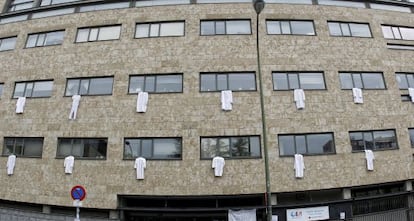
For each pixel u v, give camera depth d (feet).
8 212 55.47
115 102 52.60
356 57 56.85
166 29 56.29
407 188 55.11
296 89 52.21
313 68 54.29
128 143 50.93
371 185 52.26
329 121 52.01
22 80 59.11
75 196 35.83
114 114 52.13
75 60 56.75
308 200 50.24
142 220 49.96
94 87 54.90
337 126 52.13
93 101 53.42
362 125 53.47
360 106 54.24
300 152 50.34
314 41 55.83
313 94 52.75
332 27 58.44
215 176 48.26
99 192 49.73
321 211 49.26
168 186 48.34
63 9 61.93
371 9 61.41
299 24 57.31
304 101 52.01
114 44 55.98
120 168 49.88
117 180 49.57
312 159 50.08
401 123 56.24
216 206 48.65
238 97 51.19
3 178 55.72
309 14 57.57
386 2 62.80
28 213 53.78
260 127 50.01
